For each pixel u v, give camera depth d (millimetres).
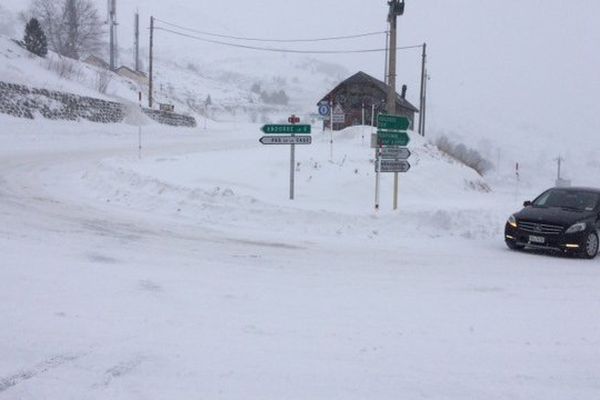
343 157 23953
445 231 13836
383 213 14352
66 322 6004
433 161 28344
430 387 4996
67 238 10273
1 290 6828
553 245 12141
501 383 5145
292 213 13797
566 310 7625
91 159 26000
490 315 7215
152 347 5523
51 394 4555
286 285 8227
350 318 6789
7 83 36844
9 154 25750
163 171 19250
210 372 5059
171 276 8203
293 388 4844
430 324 6711
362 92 43844
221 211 14102
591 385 5168
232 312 6742
